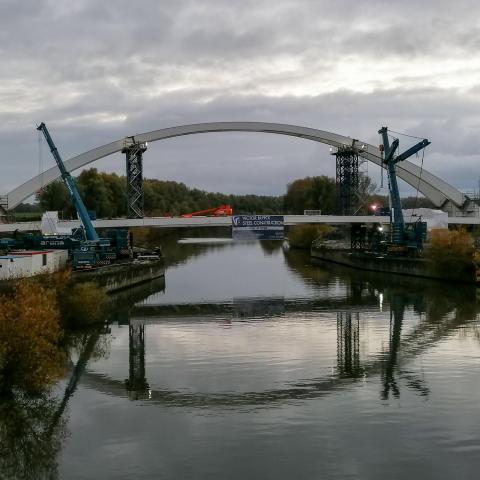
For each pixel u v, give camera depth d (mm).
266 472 31172
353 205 160375
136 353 54875
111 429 37062
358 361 51656
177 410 40062
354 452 33312
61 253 92000
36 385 41438
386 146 133500
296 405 40656
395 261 119375
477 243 111062
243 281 110000
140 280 102250
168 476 30938
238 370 49094
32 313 42188
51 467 32219
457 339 59938
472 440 34688
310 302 84875
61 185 181500
